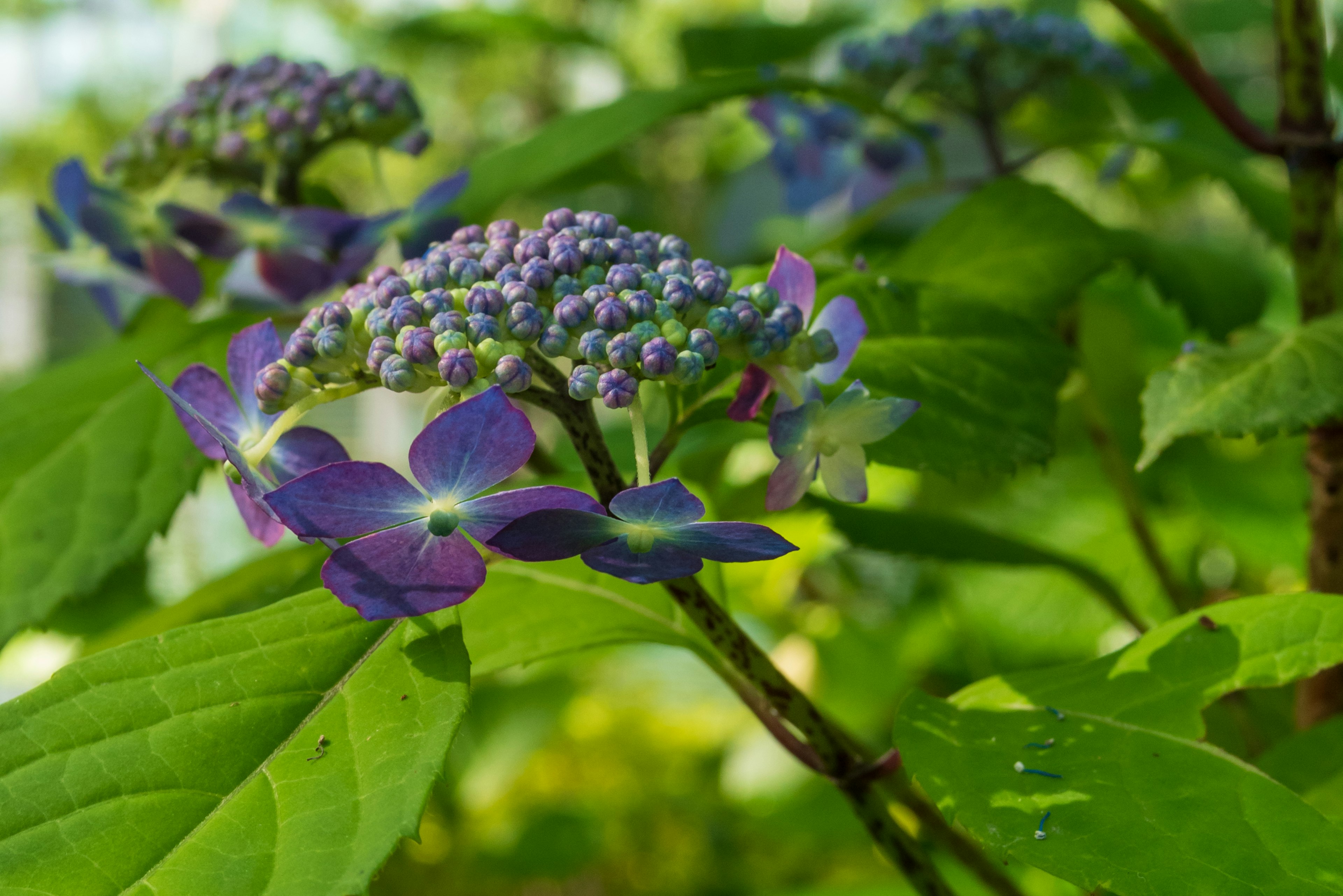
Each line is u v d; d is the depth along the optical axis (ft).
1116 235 1.76
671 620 1.51
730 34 2.86
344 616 1.27
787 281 1.30
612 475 1.29
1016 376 1.49
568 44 3.46
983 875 1.66
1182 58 1.58
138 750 1.20
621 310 1.20
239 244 1.62
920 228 2.88
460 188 1.57
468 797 3.52
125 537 1.52
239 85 1.69
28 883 1.15
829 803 3.03
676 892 3.95
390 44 3.82
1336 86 2.32
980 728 1.29
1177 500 2.62
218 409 1.28
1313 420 1.37
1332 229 1.59
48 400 1.59
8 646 1.47
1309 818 1.19
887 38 2.15
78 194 1.67
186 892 1.14
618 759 4.34
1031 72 2.12
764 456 2.56
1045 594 2.54
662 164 3.71
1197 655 1.30
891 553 1.77
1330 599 1.29
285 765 1.20
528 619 1.50
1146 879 1.17
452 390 1.19
